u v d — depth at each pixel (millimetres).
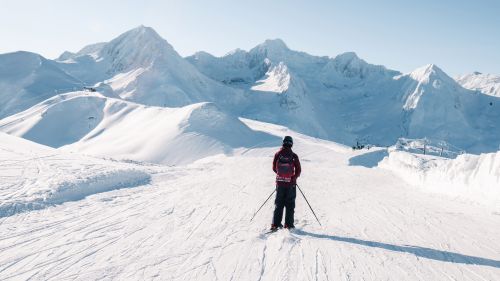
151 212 8875
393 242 6773
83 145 122625
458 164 12523
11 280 4805
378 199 11742
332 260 5727
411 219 8734
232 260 5637
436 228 7879
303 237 6949
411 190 14156
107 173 13273
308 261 5660
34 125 160750
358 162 57406
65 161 16375
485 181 10602
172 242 6496
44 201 9477
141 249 6090
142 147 105125
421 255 6047
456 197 11617
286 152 7539
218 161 27219
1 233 6953
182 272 5129
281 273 5180
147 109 154875
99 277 4910
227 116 121000
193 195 11422
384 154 62000
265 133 119062
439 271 5355
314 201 11172
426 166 16359
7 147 18969
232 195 11594
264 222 8117
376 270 5355
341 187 14586
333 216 9023
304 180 16531
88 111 170375
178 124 112875
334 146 128000
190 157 96125
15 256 5703
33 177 12055
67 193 10477
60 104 173000
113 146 110312
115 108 168250
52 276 4945
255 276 5055
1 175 12039
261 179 15750
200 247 6230
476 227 8000
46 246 6203
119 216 8430
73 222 7836
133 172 14883
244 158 30703
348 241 6781
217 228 7500
